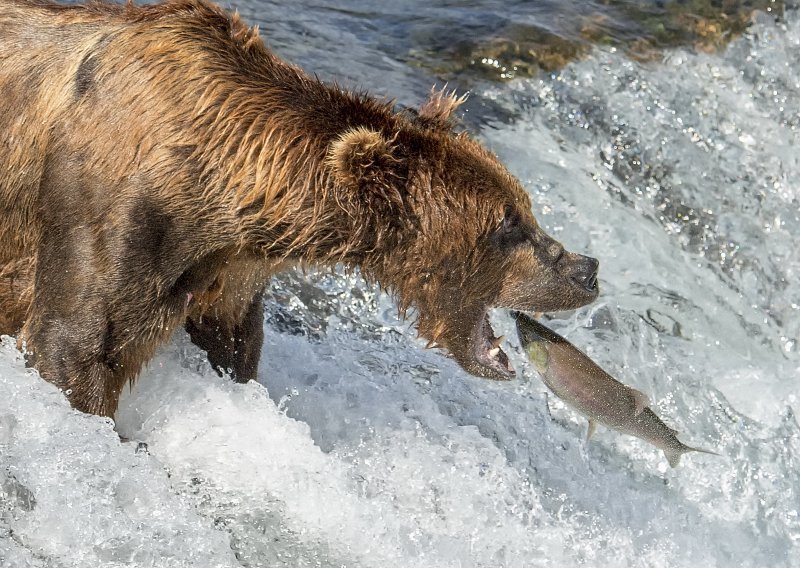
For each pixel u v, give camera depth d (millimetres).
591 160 22281
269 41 23422
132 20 13695
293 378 17266
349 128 13391
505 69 23547
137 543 13141
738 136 23578
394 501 15312
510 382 18266
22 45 13828
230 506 14344
